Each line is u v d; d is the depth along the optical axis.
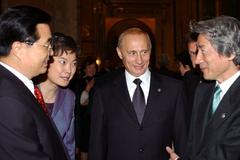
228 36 2.29
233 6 13.23
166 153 3.01
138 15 20.39
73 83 4.64
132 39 2.88
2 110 1.92
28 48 2.10
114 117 3.01
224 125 2.33
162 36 20.11
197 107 2.62
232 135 2.26
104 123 3.07
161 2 19.70
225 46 2.30
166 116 3.00
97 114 3.06
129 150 2.97
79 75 6.47
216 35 2.30
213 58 2.35
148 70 3.12
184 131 2.99
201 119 2.54
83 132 5.09
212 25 2.33
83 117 5.06
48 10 12.31
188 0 17.70
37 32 2.09
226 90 2.44
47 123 2.11
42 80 2.86
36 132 2.03
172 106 3.02
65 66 2.84
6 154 1.92
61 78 2.84
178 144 2.99
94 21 17.14
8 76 2.04
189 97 3.35
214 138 2.35
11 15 2.06
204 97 2.60
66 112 2.95
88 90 5.25
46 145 2.06
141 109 3.02
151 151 2.96
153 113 2.98
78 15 14.49
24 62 2.12
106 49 20.88
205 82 2.67
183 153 2.77
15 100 1.94
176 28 18.70
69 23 13.50
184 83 3.49
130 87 3.07
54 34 2.81
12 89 1.98
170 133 3.04
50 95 2.91
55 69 2.81
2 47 2.08
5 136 1.91
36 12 2.11
